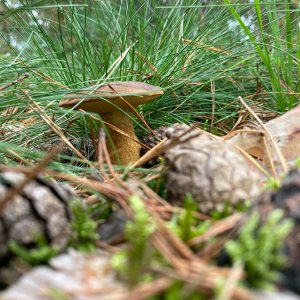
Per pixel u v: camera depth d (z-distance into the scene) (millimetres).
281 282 118
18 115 299
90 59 367
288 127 238
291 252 125
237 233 138
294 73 379
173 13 412
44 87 343
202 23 416
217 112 350
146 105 342
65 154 312
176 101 359
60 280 121
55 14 462
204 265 126
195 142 202
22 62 314
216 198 171
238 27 409
